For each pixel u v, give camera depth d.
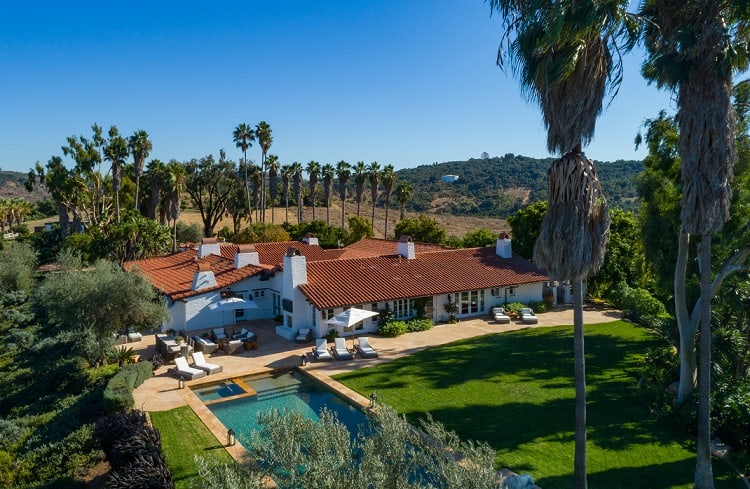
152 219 62.62
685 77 14.62
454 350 29.11
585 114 12.16
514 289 40.12
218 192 86.81
